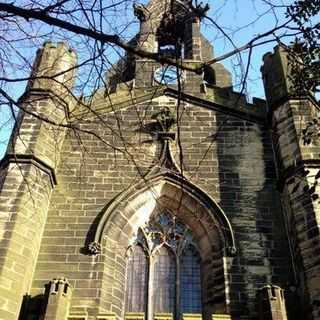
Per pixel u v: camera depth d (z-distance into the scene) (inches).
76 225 908.6
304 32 376.5
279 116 1020.5
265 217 924.6
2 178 894.4
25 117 991.6
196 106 1125.7
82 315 770.2
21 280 782.5
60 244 879.7
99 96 1111.0
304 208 849.5
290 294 808.3
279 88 1061.1
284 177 923.4
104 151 1027.9
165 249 934.4
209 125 1085.1
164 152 1019.3
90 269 847.1
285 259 863.7
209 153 1026.7
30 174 901.2
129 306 858.1
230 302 810.8
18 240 816.3
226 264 856.9
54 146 968.9
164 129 1061.8
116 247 895.7
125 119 1093.1
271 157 1020.5
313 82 633.0
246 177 986.7
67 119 1035.3
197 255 923.4
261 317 754.8
